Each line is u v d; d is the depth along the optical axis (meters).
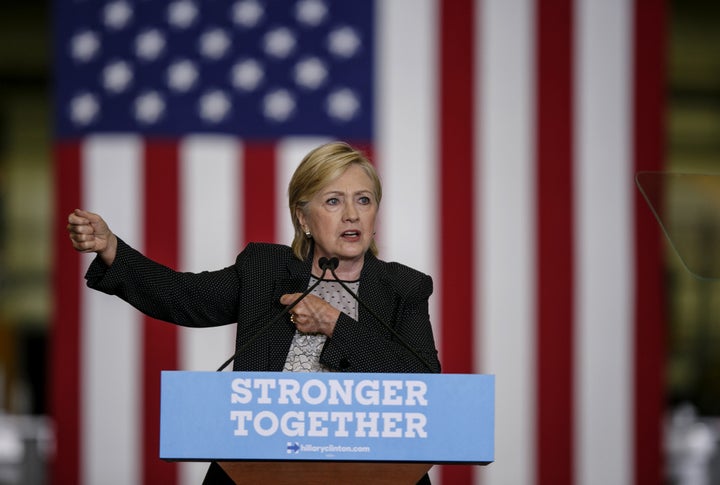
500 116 18.17
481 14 18.31
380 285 8.55
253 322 8.37
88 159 18.14
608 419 17.88
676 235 8.66
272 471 6.69
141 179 18.11
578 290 17.95
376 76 18.25
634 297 17.95
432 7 18.31
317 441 6.58
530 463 17.86
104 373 17.84
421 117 18.17
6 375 28.47
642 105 18.19
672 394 38.53
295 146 18.19
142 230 18.03
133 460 17.80
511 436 17.88
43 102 37.03
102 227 8.16
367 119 18.20
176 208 18.06
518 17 18.30
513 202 18.05
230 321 8.84
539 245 17.98
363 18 18.34
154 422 17.81
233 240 18.03
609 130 18.16
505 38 18.27
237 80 18.31
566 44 18.27
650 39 18.25
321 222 8.38
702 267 8.64
